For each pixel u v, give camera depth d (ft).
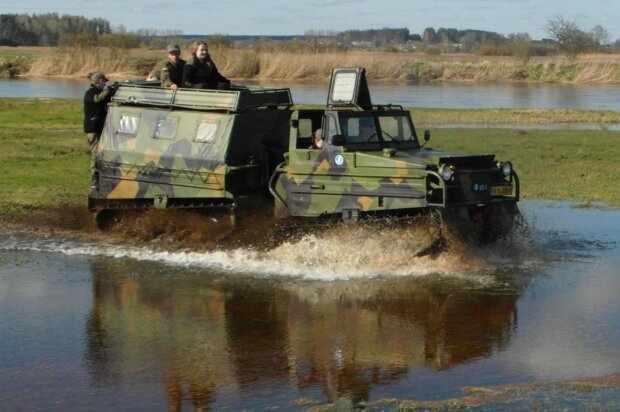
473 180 48.52
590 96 200.75
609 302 42.09
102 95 60.29
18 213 63.87
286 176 52.75
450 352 35.53
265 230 53.67
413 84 241.55
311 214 51.34
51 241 56.49
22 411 30.42
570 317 39.83
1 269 49.70
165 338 37.81
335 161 50.16
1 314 41.47
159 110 57.00
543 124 133.39
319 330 38.50
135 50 316.19
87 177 78.74
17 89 192.85
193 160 54.39
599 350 35.50
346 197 49.88
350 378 32.99
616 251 52.29
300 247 50.55
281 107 57.26
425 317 40.09
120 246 55.21
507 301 42.37
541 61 282.56
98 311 41.83
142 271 49.08
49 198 68.95
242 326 39.24
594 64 272.10
